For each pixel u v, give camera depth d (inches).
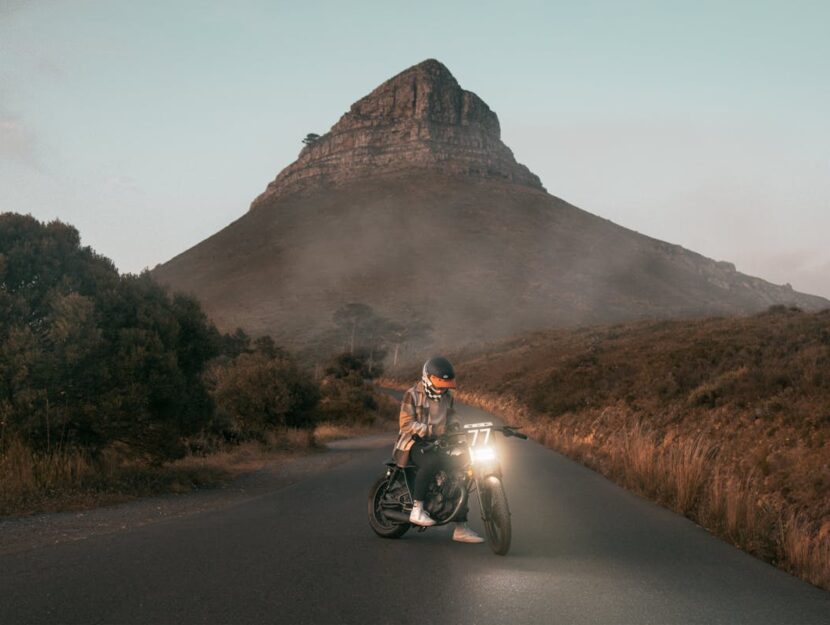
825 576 261.0
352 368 4660.4
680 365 1209.4
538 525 359.3
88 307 499.5
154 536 307.7
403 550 284.2
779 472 571.2
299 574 239.9
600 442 1021.2
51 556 262.5
